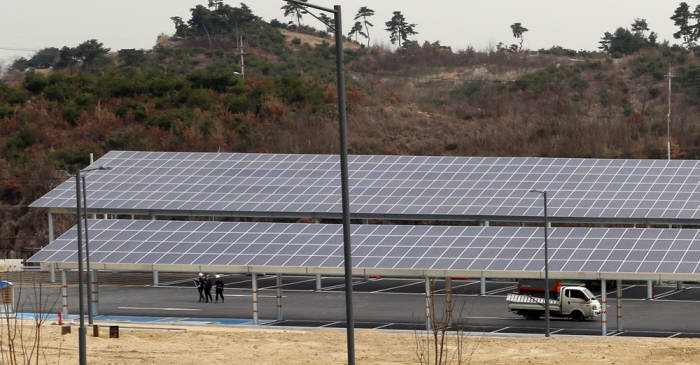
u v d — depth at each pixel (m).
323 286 114.69
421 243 90.94
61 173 163.62
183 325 86.44
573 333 81.44
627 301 102.25
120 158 130.75
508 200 110.38
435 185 115.94
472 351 65.12
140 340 72.94
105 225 102.38
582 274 81.75
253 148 182.62
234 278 123.94
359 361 64.19
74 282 119.19
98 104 196.12
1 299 95.12
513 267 83.81
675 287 113.56
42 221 153.00
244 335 77.88
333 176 120.81
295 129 188.38
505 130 189.62
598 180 113.56
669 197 107.44
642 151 175.50
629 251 85.44
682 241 86.94
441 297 105.12
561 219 106.50
